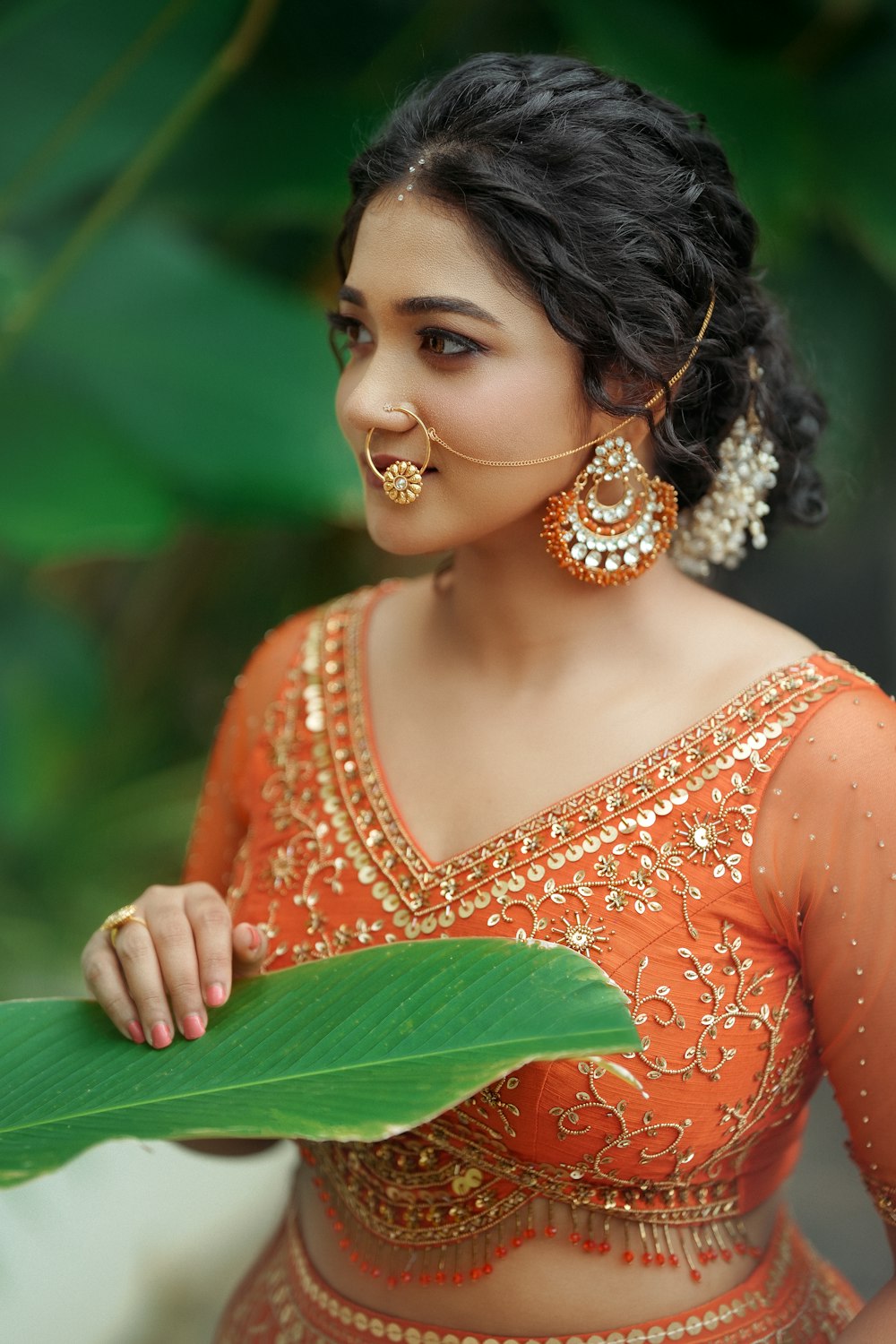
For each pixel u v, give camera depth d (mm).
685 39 2355
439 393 1119
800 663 1213
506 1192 1210
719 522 1306
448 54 2500
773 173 2268
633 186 1124
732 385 1247
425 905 1222
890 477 3021
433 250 1095
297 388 2215
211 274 2277
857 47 2410
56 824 2914
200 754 3312
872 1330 1177
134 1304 2412
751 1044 1195
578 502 1201
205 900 1173
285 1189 2816
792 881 1173
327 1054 981
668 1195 1229
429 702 1323
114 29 2041
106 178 2379
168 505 2189
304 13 2352
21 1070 1023
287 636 1491
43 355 2189
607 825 1190
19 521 2146
